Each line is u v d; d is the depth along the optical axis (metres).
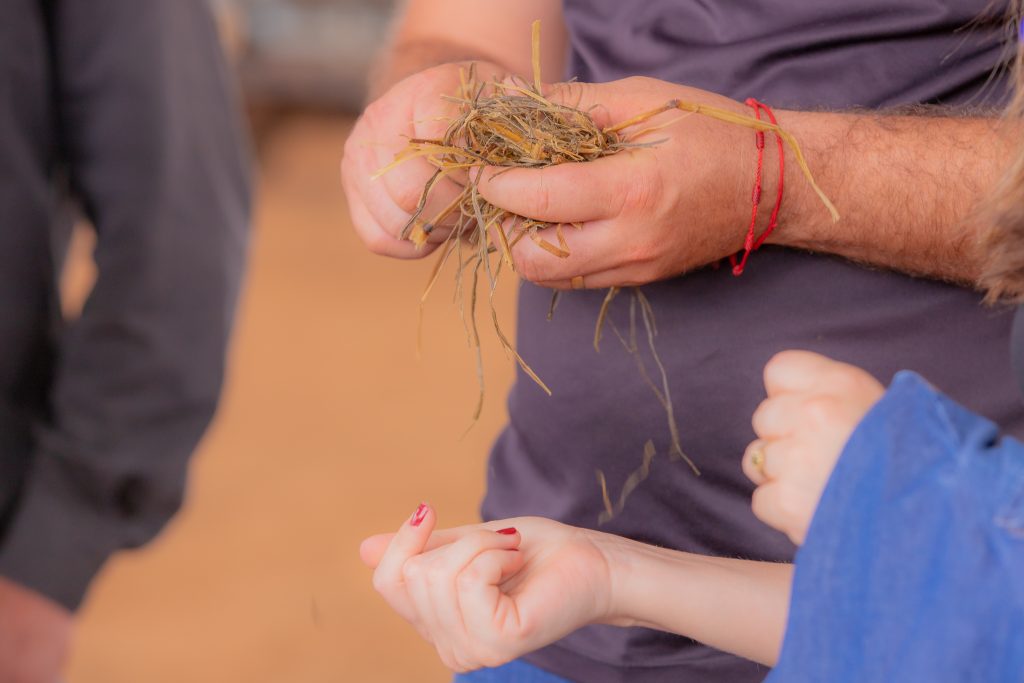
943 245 1.24
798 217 1.24
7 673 1.42
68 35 1.42
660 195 1.18
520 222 1.21
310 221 5.54
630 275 1.22
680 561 1.14
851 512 0.98
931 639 0.95
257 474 3.29
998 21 1.26
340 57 6.20
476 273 1.20
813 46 1.28
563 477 1.34
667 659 1.29
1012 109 1.12
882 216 1.23
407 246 1.27
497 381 3.95
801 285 1.28
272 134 6.47
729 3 1.29
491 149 1.22
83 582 1.45
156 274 1.44
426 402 3.78
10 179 1.39
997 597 0.94
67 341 1.43
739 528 1.30
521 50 1.42
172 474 1.46
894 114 1.26
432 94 1.27
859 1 1.26
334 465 3.36
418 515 1.11
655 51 1.32
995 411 1.28
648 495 1.32
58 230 1.48
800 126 1.24
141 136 1.43
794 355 1.04
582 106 1.22
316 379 3.91
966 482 0.96
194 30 1.49
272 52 6.19
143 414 1.44
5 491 1.42
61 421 1.43
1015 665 0.94
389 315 4.46
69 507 1.43
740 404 1.29
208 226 1.47
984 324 1.27
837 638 0.98
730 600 1.13
